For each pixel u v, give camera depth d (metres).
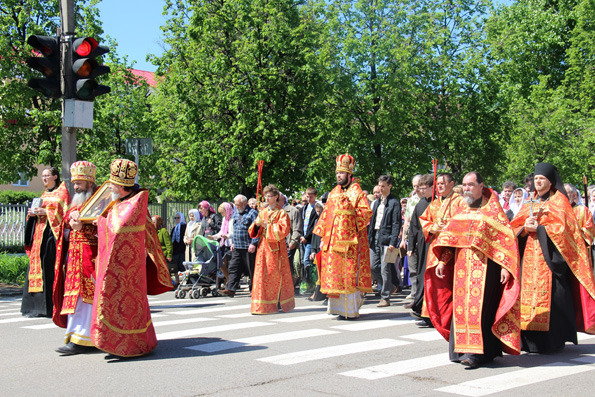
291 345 7.05
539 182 6.86
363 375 5.66
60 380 5.51
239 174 22.69
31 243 9.70
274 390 5.15
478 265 6.02
